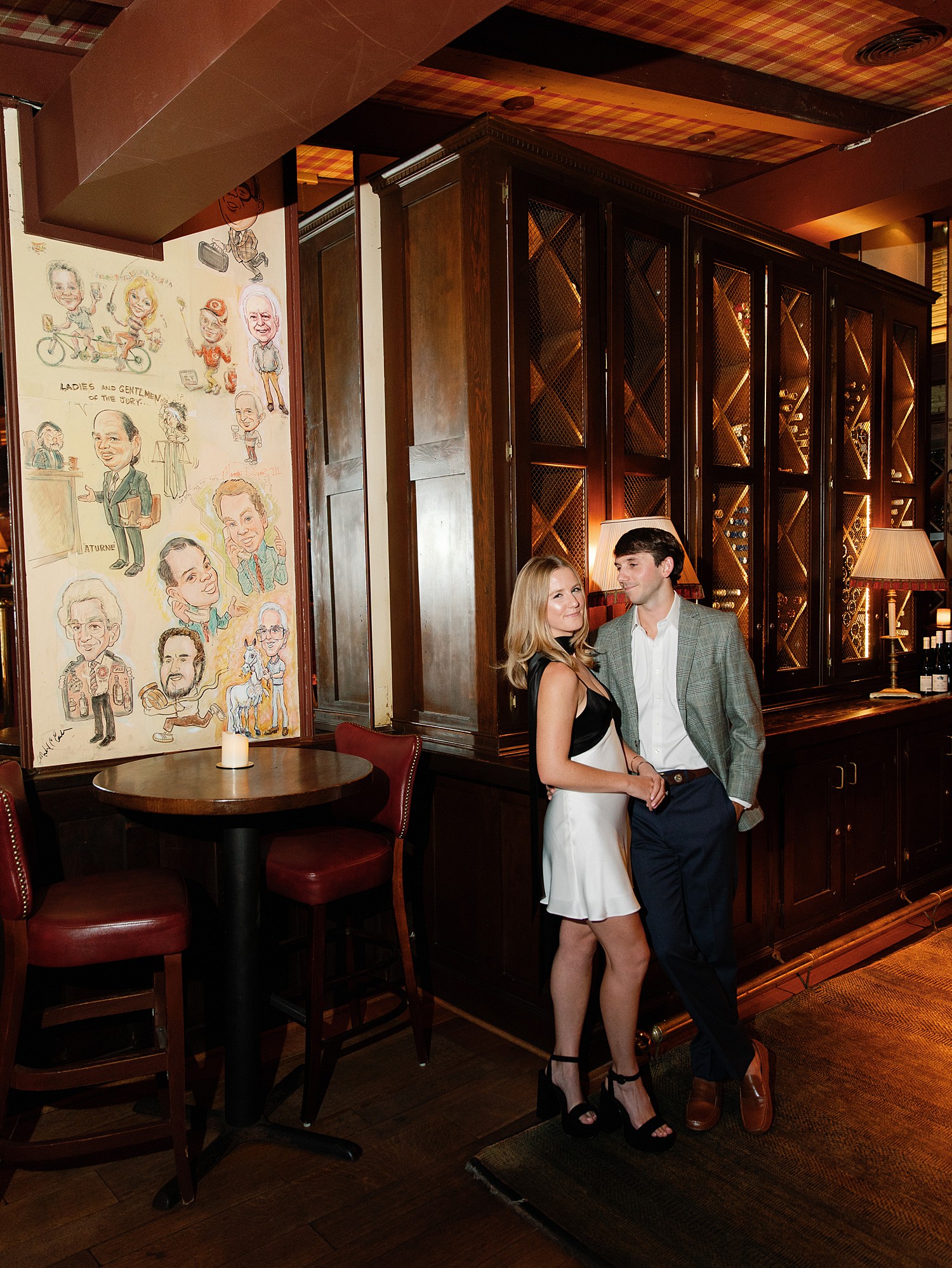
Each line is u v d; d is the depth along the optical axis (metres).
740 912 3.37
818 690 4.27
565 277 3.21
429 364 3.28
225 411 3.08
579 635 2.38
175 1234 2.14
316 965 2.58
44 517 2.73
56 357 2.73
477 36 3.24
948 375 5.23
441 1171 2.36
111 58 2.16
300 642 3.27
